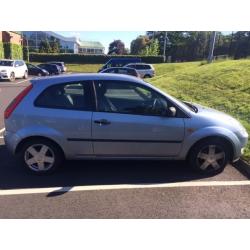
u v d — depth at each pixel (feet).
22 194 14.40
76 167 17.48
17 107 15.87
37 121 15.70
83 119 15.58
